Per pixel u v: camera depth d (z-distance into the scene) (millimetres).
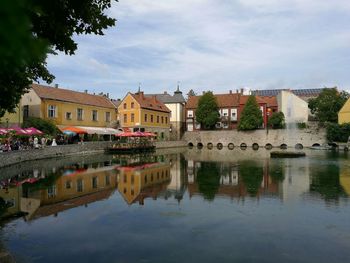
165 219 12547
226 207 14359
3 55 1341
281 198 16078
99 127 57781
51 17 6410
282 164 31719
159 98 83938
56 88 53031
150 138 63844
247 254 9172
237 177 23281
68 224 11961
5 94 8805
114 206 14641
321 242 10047
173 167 30000
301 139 66688
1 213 13453
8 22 1245
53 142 40469
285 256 9016
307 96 99875
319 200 15547
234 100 79125
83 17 7316
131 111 65188
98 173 25516
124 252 9375
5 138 33219
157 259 8875
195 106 81250
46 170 26891
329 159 36688
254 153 50094
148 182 21281
